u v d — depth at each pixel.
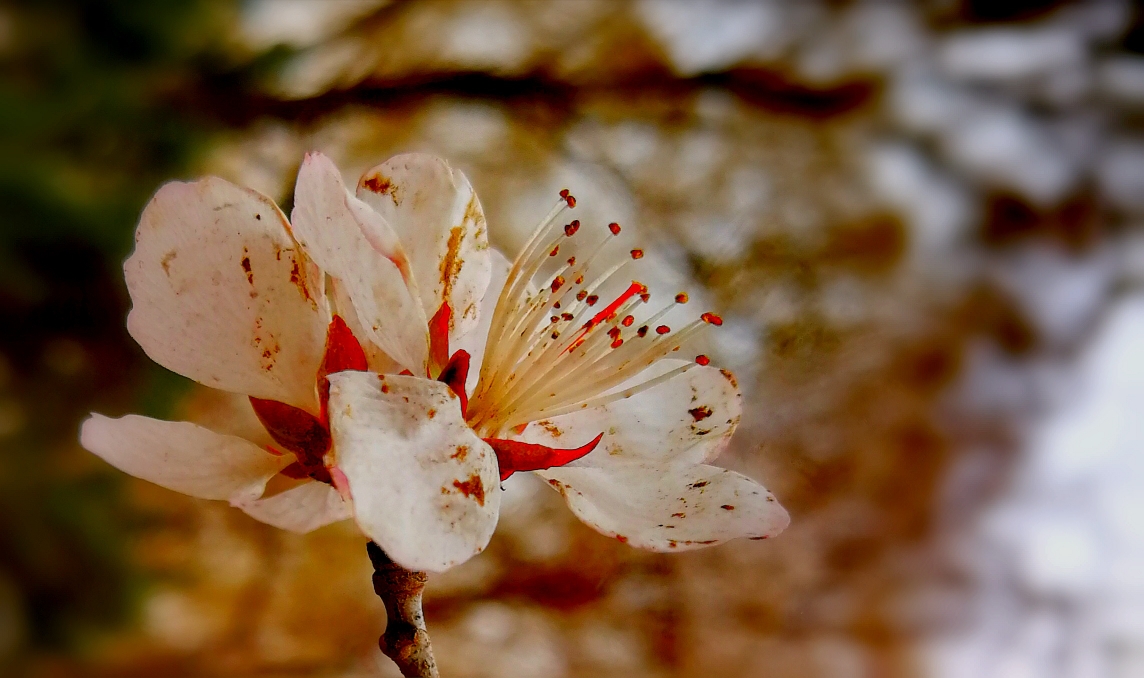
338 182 0.09
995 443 0.32
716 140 0.33
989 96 0.36
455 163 0.30
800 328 0.32
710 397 0.11
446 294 0.10
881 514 0.30
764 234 0.32
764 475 0.30
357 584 0.27
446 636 0.26
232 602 0.25
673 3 0.33
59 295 0.21
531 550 0.28
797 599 0.28
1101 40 0.37
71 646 0.21
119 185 0.22
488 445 0.09
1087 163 0.36
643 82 0.32
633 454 0.10
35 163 0.20
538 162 0.31
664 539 0.10
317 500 0.10
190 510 0.25
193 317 0.10
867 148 0.35
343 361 0.10
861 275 0.33
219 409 0.25
